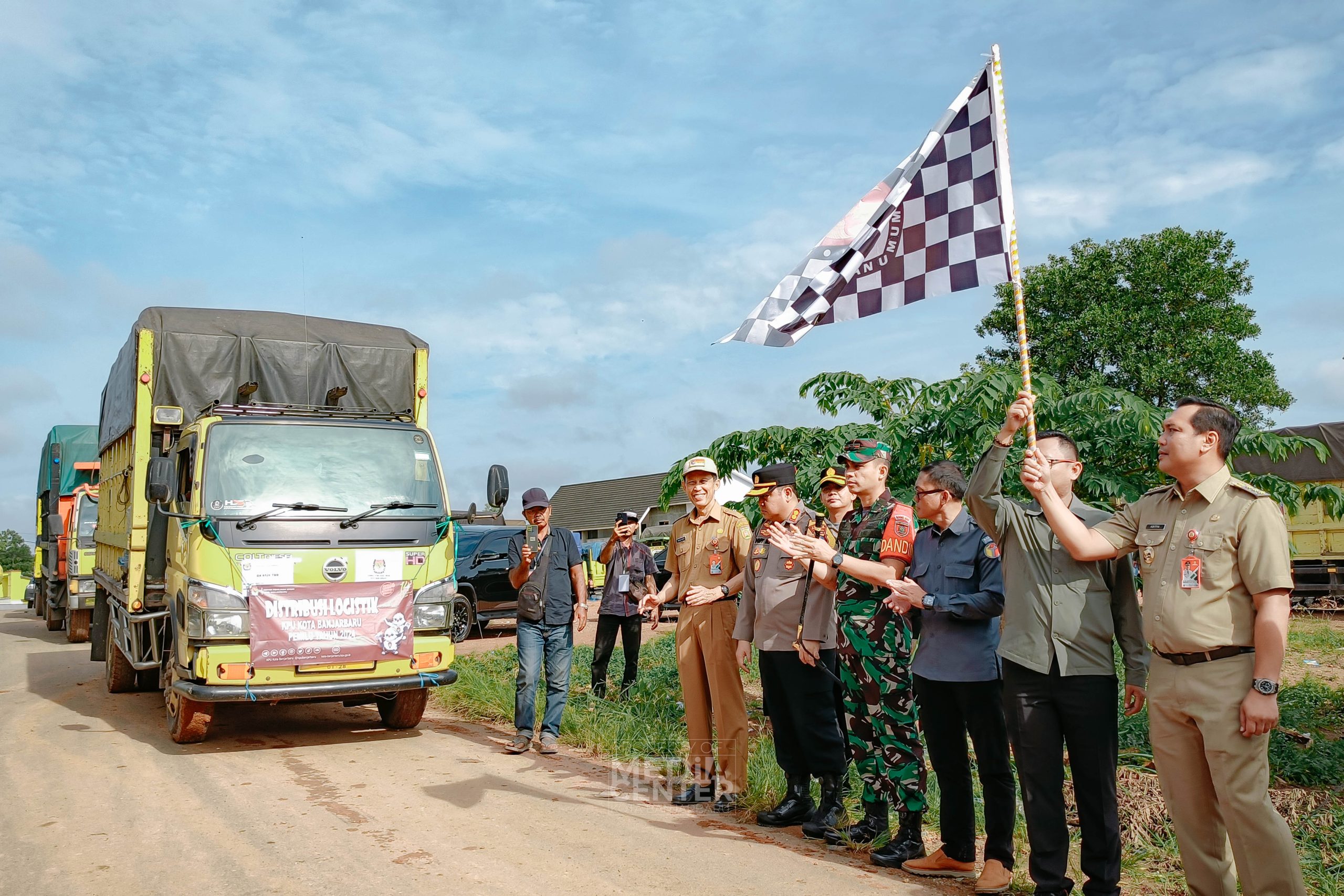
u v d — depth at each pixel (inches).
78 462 737.0
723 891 166.1
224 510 274.4
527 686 284.5
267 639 268.1
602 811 219.0
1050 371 990.4
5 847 192.4
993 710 170.1
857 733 194.4
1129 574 158.9
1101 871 150.6
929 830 209.2
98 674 474.3
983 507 161.6
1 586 1904.5
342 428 302.8
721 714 224.2
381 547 287.1
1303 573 677.3
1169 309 991.0
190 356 325.1
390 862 181.2
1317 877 174.1
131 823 208.1
